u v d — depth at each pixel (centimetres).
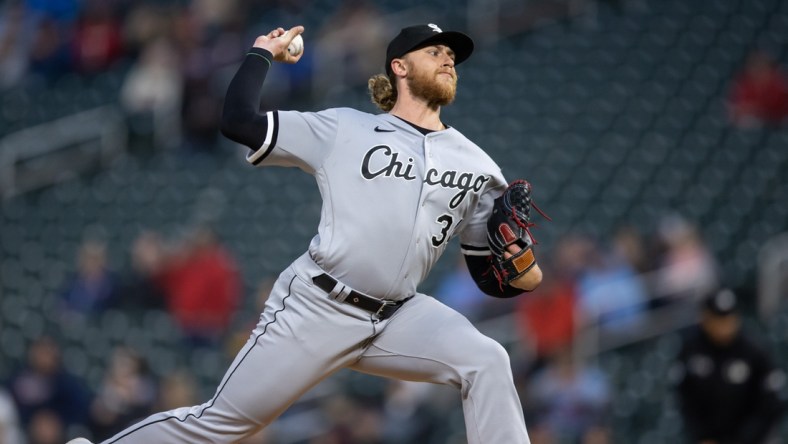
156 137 4747
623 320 3316
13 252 4456
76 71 5128
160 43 4819
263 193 4519
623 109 4762
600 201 4269
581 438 2889
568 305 3059
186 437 1384
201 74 4653
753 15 5153
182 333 3609
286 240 4331
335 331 1366
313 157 1366
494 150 4612
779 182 4288
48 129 4788
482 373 1341
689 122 4644
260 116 1354
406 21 5128
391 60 1417
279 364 1368
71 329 3800
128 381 3066
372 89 1469
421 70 1398
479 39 5194
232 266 3691
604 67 4988
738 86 4619
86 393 3234
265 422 1396
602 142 4591
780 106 4547
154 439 1390
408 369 1398
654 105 4759
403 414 3042
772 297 3559
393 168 1357
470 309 3353
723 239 3978
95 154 4762
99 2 5156
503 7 5222
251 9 5116
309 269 1372
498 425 1334
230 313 3631
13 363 3984
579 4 5294
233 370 1384
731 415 2412
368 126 1380
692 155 4462
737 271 3747
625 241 3494
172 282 3681
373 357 1412
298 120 1364
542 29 5238
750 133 4525
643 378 3294
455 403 3181
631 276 3359
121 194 4606
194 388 3416
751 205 4175
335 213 1356
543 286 3130
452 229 1414
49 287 4241
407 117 1411
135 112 4759
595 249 3572
